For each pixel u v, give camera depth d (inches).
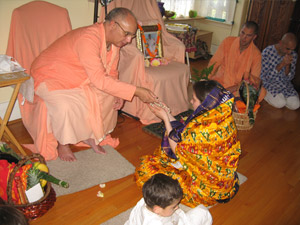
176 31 150.3
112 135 105.7
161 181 54.7
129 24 79.1
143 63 108.7
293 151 106.7
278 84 142.1
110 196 75.9
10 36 87.8
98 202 73.5
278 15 169.6
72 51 83.2
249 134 115.6
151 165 75.1
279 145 109.9
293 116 136.3
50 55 83.9
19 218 37.2
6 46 97.5
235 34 212.5
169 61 127.3
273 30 174.7
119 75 114.6
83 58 80.6
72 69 83.7
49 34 95.5
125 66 111.3
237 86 122.9
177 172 71.7
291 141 113.7
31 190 60.8
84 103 83.7
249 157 100.3
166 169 73.1
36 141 85.4
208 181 66.8
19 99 92.0
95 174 83.4
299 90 167.0
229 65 129.1
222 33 218.2
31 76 83.1
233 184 72.2
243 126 114.7
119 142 101.6
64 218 67.9
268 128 122.4
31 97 79.7
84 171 84.2
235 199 79.9
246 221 72.8
